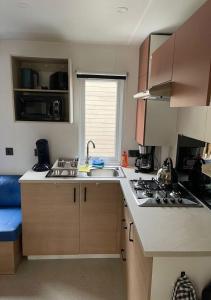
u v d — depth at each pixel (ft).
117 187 7.95
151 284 4.26
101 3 5.62
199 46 3.92
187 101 4.42
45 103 8.24
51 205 7.88
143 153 9.00
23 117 8.28
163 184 7.02
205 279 4.34
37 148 9.16
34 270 7.77
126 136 9.79
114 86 9.50
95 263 8.21
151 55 7.27
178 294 4.19
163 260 4.17
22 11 6.13
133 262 5.57
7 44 8.75
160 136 8.20
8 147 9.45
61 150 9.64
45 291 6.93
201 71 3.86
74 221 8.08
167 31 7.47
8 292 6.86
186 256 4.02
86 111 9.62
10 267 7.52
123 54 9.16
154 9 5.89
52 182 7.71
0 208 8.71
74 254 8.36
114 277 7.56
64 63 8.99
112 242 8.34
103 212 8.09
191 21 4.25
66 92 8.48
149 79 7.57
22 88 8.32
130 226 5.95
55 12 6.18
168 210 5.60
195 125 6.13
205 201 5.96
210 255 4.03
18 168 9.64
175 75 5.02
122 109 9.61
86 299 6.69
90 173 8.84
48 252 8.22
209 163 5.75
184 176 7.22
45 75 9.14
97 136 9.89
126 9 5.92
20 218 8.02
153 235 4.47
